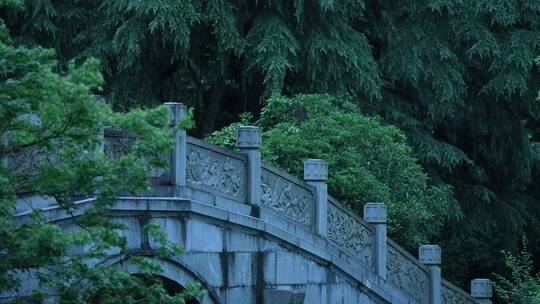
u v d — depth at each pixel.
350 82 48.41
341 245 33.00
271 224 30.22
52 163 22.25
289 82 49.28
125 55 45.16
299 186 31.72
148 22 45.16
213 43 48.91
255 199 29.88
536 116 54.69
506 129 54.12
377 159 40.78
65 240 19.17
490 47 50.03
